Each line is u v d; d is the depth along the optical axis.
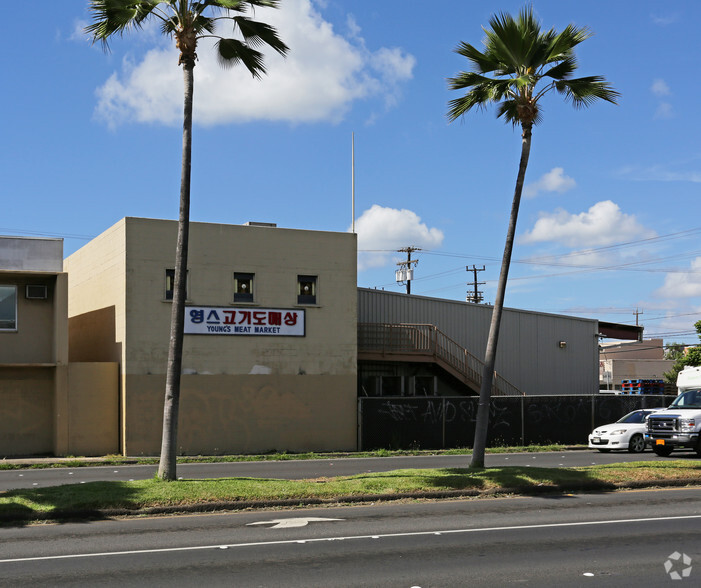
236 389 28.69
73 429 27.03
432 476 16.12
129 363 27.16
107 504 13.09
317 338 30.22
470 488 15.48
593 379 40.44
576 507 14.09
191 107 15.44
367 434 30.45
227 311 28.77
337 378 30.41
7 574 9.01
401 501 14.73
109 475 21.30
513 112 19.17
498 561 9.75
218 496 13.80
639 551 10.36
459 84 17.83
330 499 14.35
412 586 8.55
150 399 27.38
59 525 12.28
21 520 12.52
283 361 29.56
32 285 27.69
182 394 27.86
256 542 10.89
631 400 35.03
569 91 17.98
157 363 27.59
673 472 17.55
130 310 27.31
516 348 38.44
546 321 39.47
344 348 30.66
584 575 9.06
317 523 12.43
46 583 8.59
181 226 15.17
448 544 10.77
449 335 36.91
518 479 16.05
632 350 77.81
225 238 28.98
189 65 15.48
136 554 10.09
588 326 40.62
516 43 17.06
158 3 15.53
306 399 29.80
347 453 28.80
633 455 27.23
